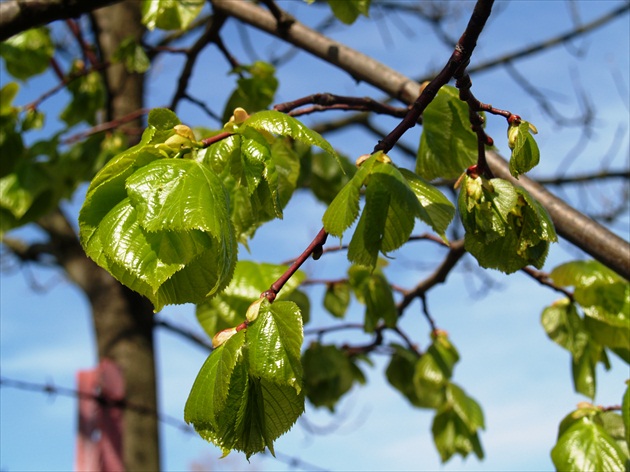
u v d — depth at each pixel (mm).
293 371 354
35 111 830
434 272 798
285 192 578
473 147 517
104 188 377
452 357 862
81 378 1185
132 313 1220
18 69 903
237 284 636
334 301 876
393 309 789
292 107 563
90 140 885
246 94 730
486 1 404
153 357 1217
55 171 854
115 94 1113
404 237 397
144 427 1161
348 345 937
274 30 757
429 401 905
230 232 368
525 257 430
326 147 405
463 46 413
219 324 640
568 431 580
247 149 409
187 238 363
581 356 677
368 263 399
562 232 604
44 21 568
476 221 422
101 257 370
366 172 389
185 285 379
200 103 830
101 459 1138
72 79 855
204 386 363
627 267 588
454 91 513
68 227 1377
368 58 721
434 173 526
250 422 365
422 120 526
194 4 732
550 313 685
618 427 588
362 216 395
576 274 654
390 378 934
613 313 650
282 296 634
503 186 423
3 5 560
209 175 373
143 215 355
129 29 1125
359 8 688
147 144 397
